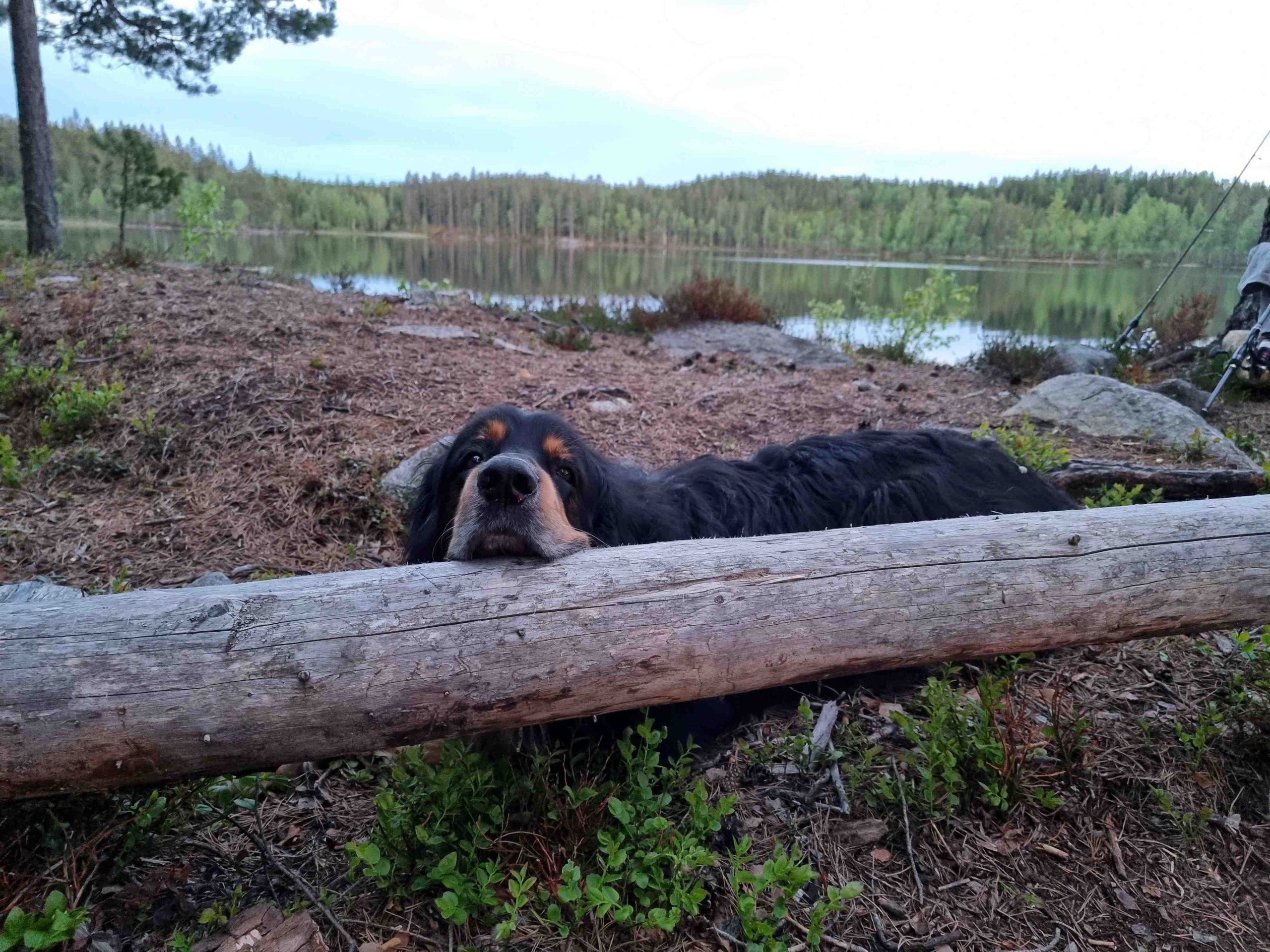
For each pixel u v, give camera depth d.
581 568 2.26
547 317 11.38
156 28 13.47
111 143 12.37
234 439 5.23
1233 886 2.32
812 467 3.89
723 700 3.10
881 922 2.18
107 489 4.77
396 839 2.21
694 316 12.34
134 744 1.84
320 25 14.21
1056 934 2.16
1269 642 2.83
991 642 2.44
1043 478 4.34
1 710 1.76
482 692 2.04
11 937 1.74
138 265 10.19
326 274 17.69
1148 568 2.52
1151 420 6.42
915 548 2.45
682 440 6.18
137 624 1.92
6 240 16.91
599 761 2.78
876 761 2.78
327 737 1.96
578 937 2.06
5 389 5.79
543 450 2.86
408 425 5.68
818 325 13.39
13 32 11.82
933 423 6.84
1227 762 2.73
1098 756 2.76
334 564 4.15
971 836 2.46
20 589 3.19
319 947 1.95
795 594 2.29
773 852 2.23
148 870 2.20
